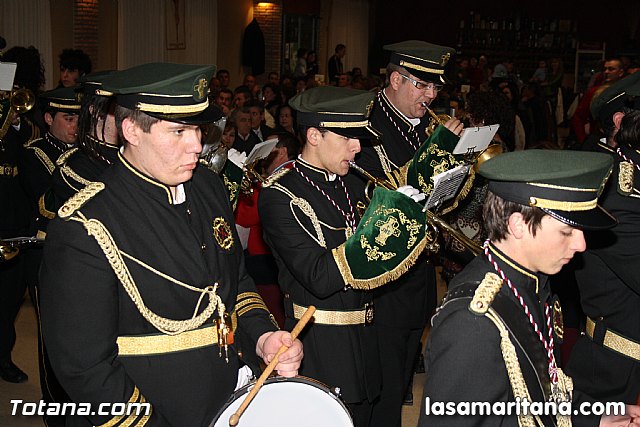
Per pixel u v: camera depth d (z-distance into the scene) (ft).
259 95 38.34
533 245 6.59
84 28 38.83
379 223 9.69
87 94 10.07
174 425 7.64
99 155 10.15
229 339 7.87
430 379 6.49
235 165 11.73
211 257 7.95
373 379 11.00
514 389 6.33
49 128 13.53
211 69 7.61
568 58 74.08
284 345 8.05
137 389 7.39
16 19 35.17
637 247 9.59
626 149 9.75
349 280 9.81
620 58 35.14
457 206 13.01
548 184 6.43
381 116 13.41
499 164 6.65
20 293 15.40
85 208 7.38
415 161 12.41
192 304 7.70
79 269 7.19
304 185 10.63
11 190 15.28
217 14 49.49
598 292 10.18
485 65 57.98
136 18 42.24
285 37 56.08
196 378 7.68
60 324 7.16
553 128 47.80
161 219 7.66
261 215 10.64
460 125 12.53
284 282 10.90
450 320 6.48
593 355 10.32
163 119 7.34
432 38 73.10
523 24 73.67
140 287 7.45
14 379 15.62
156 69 7.60
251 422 7.65
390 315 12.49
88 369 7.15
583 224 6.39
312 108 10.53
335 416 7.70
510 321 6.45
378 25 72.84
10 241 11.94
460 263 13.66
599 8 74.54
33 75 18.21
